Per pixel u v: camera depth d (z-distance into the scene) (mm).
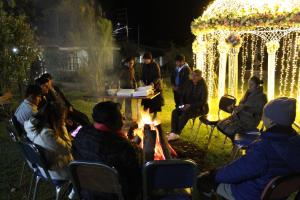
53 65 20594
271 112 2521
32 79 12227
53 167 3555
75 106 10281
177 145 6074
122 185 2789
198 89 6387
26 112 4613
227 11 8352
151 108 7859
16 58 9297
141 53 25344
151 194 2881
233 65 10180
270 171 2518
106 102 2893
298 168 2492
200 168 5043
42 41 21594
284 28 9656
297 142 2514
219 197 3008
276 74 16312
